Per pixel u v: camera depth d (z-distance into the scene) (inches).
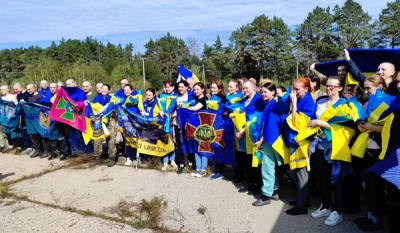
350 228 166.4
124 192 226.8
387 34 2559.1
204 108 257.1
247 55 2472.9
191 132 255.1
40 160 317.1
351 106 166.4
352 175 178.1
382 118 155.9
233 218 183.6
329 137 171.3
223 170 251.4
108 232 174.6
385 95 162.9
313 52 2613.2
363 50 220.7
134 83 1824.6
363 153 167.8
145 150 274.5
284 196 210.2
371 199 162.7
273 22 2468.0
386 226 165.8
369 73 230.8
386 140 152.3
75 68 1886.1
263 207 195.5
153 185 237.6
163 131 268.4
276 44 2454.5
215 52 2539.4
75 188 238.4
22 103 318.0
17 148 353.1
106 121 280.1
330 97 176.2
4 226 185.2
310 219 178.2
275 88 199.6
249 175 218.2
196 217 186.4
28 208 207.3
